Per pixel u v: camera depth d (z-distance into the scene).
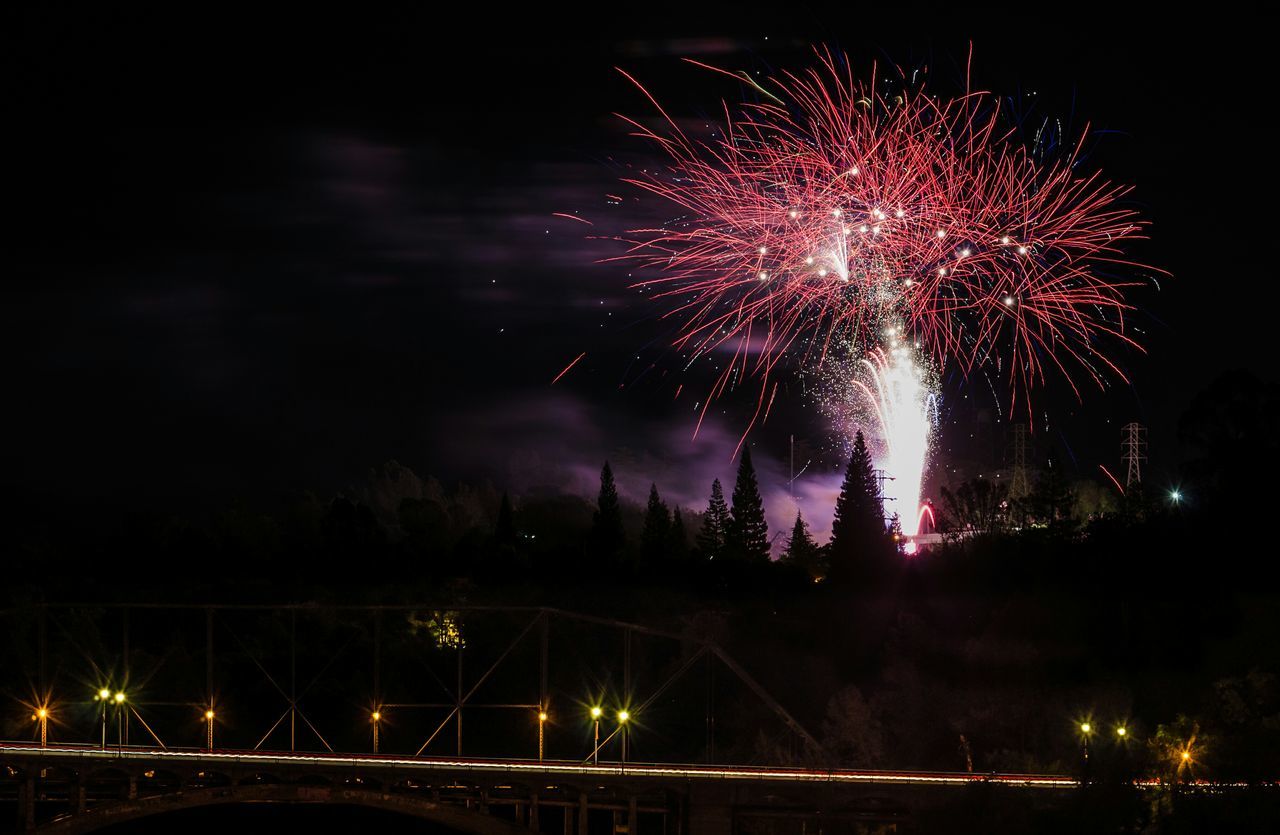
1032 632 122.75
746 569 158.75
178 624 151.88
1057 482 150.88
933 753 109.88
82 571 167.38
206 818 125.44
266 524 179.75
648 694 133.38
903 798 91.12
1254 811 72.81
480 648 144.12
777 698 127.38
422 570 166.62
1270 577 120.56
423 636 147.12
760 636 138.50
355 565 168.62
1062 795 83.94
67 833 103.25
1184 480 136.00
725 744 126.50
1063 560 134.50
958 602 133.38
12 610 111.94
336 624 146.88
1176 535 130.75
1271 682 96.25
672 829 97.62
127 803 104.25
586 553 171.88
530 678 139.00
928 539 164.25
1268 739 78.75
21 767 104.88
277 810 125.69
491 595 152.88
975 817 84.06
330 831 125.50
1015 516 159.38
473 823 100.62
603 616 146.25
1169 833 74.00
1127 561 129.50
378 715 108.12
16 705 134.38
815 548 179.88
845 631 134.62
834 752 110.12
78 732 133.88
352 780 102.88
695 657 104.31
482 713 136.38
